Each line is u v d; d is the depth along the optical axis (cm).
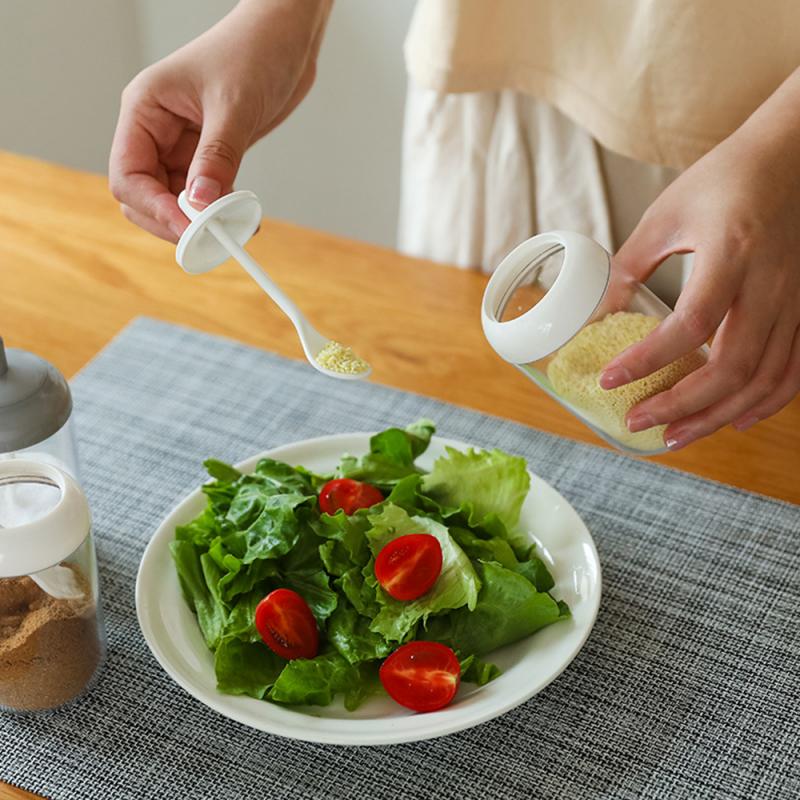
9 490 69
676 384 71
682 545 86
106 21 198
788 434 97
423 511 78
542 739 71
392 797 68
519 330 65
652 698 74
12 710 73
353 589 73
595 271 64
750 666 76
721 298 69
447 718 66
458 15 109
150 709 73
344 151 199
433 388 103
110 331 109
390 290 115
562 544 79
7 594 69
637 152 108
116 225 124
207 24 197
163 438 97
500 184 121
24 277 116
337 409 100
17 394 74
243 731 72
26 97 191
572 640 71
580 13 105
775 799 67
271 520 75
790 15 98
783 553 86
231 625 72
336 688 69
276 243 121
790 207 74
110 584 83
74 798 68
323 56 189
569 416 100
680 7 100
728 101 103
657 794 68
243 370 105
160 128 90
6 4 181
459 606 72
